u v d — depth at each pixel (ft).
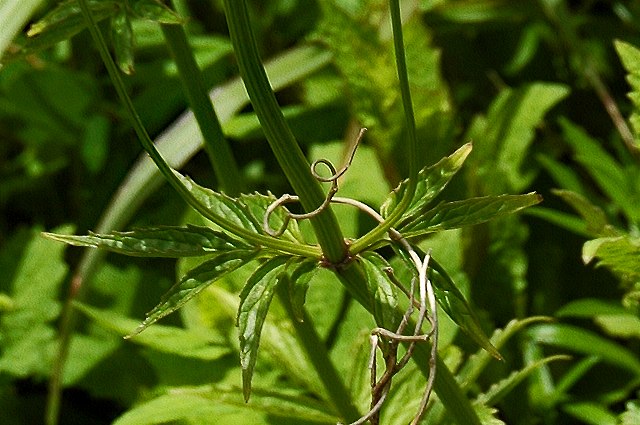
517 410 4.81
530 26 6.01
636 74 4.26
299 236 3.96
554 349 4.99
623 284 4.41
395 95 5.01
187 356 4.67
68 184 6.24
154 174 4.81
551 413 4.80
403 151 5.03
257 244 3.90
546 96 5.20
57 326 5.36
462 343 4.77
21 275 5.25
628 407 4.30
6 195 6.11
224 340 4.71
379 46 5.02
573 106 5.90
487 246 4.95
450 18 5.76
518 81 5.99
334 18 5.03
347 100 5.17
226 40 5.74
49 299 5.16
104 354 5.14
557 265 5.16
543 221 5.32
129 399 5.06
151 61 6.01
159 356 4.75
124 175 6.02
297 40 6.14
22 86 5.81
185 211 5.37
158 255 3.87
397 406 4.34
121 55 4.11
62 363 4.81
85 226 5.97
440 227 3.90
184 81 4.20
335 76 5.78
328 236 3.89
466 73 6.04
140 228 3.88
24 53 4.15
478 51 6.07
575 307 4.79
